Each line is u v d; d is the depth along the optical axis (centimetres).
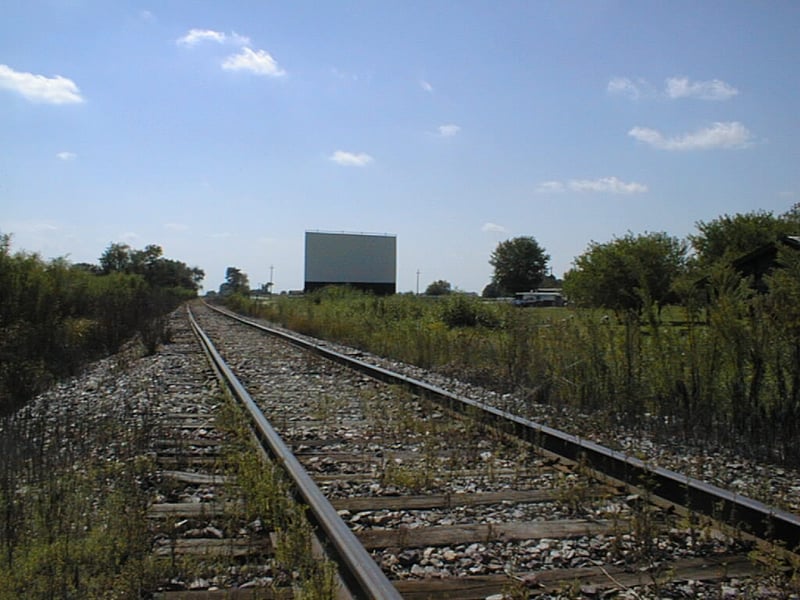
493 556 507
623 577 470
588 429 958
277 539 507
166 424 988
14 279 1831
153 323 2781
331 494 662
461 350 1781
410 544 529
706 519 560
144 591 446
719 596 443
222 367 1655
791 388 920
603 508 614
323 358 1953
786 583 460
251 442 841
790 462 799
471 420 961
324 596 407
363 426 1001
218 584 460
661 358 1066
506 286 11706
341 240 8906
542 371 1302
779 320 937
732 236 4575
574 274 3475
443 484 696
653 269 3206
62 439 896
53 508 560
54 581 436
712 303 1051
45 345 1856
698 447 876
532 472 740
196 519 581
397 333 2325
